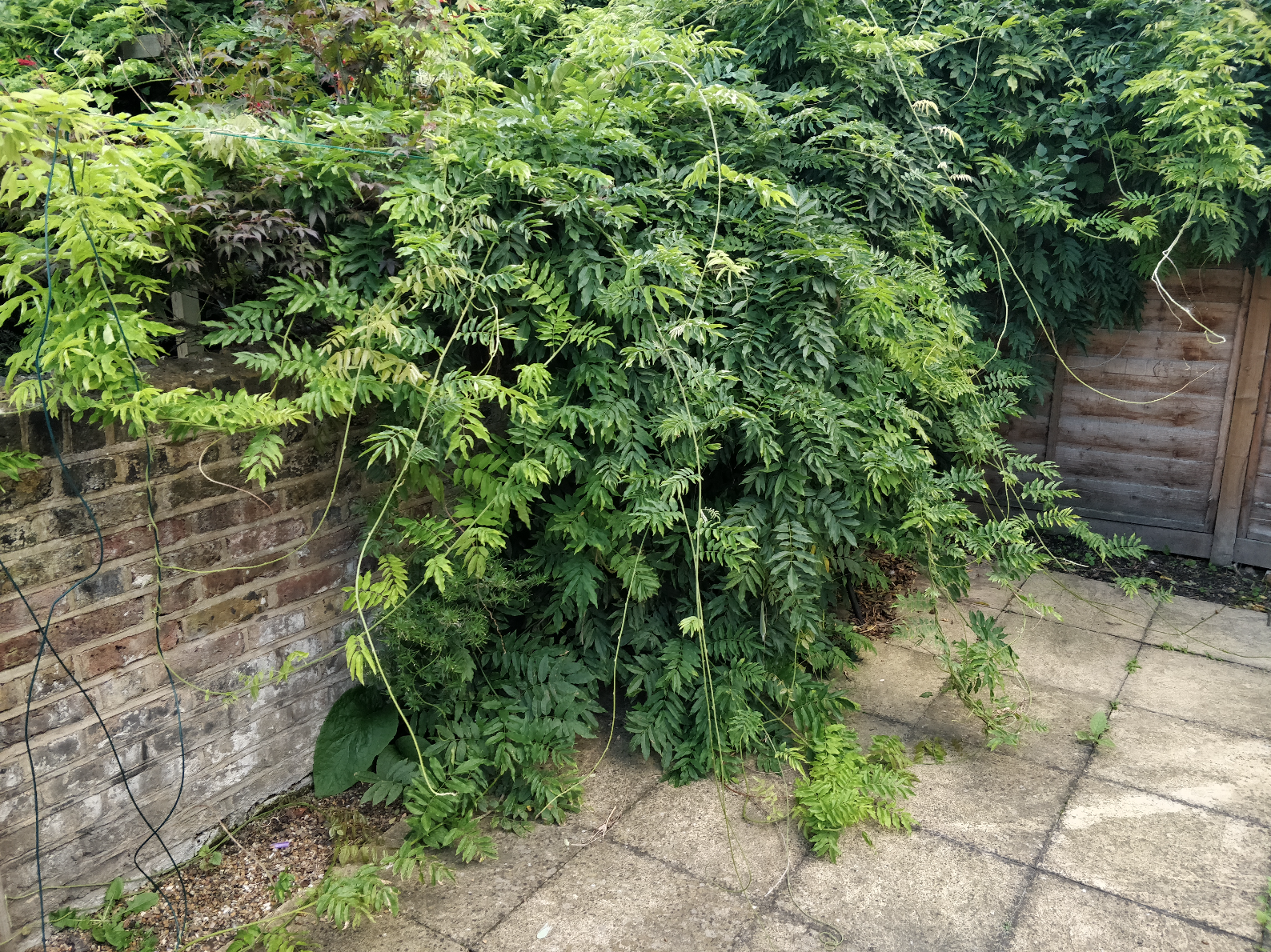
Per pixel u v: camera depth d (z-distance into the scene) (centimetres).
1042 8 430
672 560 297
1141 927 219
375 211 254
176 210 207
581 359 267
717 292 280
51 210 196
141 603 222
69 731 211
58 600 204
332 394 223
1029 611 411
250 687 239
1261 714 320
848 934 218
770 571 278
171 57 301
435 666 269
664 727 284
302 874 240
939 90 417
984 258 427
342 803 268
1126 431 480
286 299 242
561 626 295
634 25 324
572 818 264
